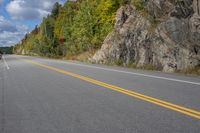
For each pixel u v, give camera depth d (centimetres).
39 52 9250
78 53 5134
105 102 794
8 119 640
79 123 583
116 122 580
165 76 1417
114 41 2766
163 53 1914
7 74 1891
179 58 1770
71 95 935
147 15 2425
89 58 3744
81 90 1041
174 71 1741
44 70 2108
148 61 2111
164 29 2008
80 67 2298
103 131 521
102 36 4384
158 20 2230
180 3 1927
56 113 681
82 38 4762
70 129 542
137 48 2300
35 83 1316
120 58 2559
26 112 705
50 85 1220
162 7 2262
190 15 1848
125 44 2511
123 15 2948
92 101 816
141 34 2289
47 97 915
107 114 652
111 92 968
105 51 2959
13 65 3033
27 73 1897
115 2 4322
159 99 809
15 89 1138
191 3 1859
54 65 2712
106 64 2698
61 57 6000
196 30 1727
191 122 562
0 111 730
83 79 1401
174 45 1858
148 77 1395
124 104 757
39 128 557
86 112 679
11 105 806
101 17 4525
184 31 1839
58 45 7538
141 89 1008
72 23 6278
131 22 2614
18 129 556
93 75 1583
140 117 613
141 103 762
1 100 895
